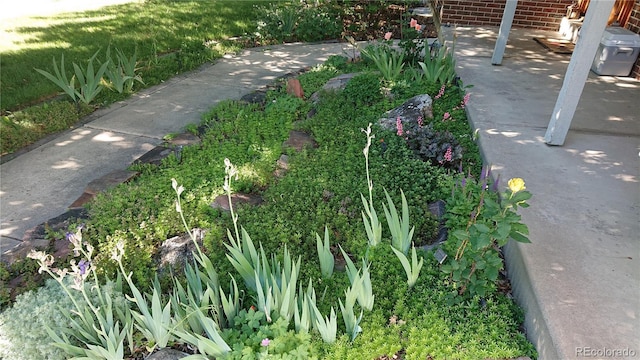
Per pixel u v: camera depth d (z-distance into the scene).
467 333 2.11
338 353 2.03
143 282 2.60
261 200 3.39
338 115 4.57
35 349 2.05
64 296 2.28
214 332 1.94
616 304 2.04
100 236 2.95
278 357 1.93
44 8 10.61
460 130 4.16
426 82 5.12
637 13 5.54
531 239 2.47
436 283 2.44
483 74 5.42
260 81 6.20
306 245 2.84
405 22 8.62
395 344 2.08
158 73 6.32
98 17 9.57
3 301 2.51
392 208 2.48
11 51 7.00
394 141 3.92
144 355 2.16
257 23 8.48
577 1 7.36
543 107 4.42
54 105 4.99
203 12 9.96
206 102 5.47
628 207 2.78
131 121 4.94
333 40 8.24
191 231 3.01
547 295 2.09
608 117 4.16
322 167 3.65
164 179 3.58
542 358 1.96
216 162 3.88
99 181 3.63
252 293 2.38
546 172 3.19
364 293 2.20
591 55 3.18
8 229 3.18
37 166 4.01
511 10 5.40
